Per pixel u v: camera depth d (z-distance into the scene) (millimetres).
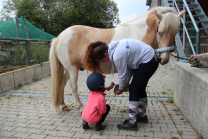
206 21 4996
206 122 1986
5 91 4504
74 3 17141
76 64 2967
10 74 4668
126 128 2410
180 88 2988
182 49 4254
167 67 7969
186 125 2496
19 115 3008
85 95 4133
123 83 2219
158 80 5520
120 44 2104
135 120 2379
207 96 1958
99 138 2232
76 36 2885
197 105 2256
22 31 7934
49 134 2369
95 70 2352
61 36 2965
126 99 3758
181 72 2932
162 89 4473
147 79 2268
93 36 2824
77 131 2438
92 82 2289
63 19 16984
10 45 6754
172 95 3934
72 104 3559
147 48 2180
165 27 2318
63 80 3160
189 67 2799
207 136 1963
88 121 2346
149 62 2168
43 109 3293
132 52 2096
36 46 6984
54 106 3059
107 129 2465
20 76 5062
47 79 6035
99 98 2281
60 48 2926
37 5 17250
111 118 2824
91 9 17703
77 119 2842
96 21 17828
